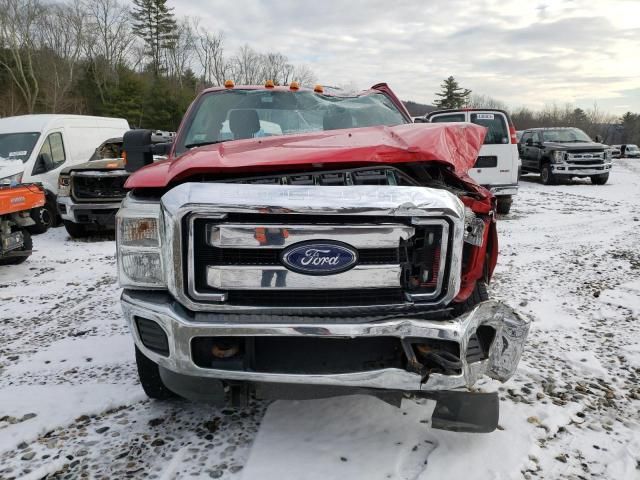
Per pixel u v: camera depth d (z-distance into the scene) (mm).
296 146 2539
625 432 2705
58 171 10383
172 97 47844
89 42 53500
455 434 2639
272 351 2270
